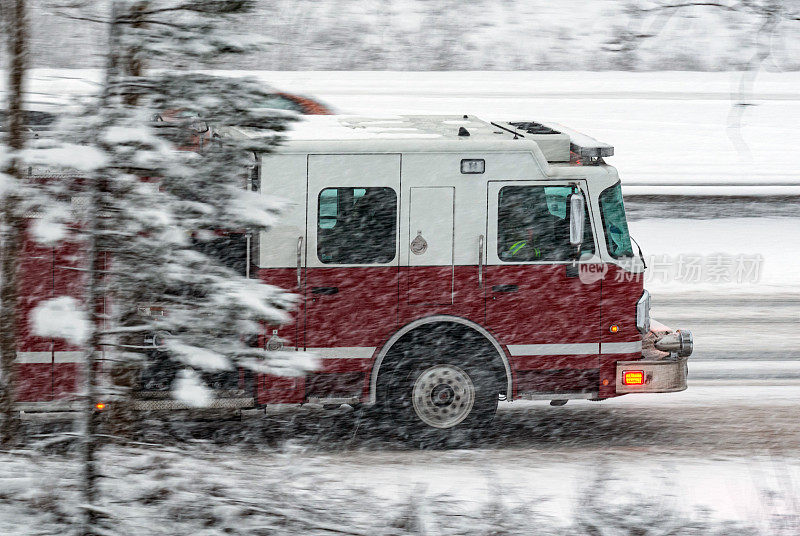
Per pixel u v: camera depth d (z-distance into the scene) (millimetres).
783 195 39000
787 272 33500
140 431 12680
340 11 55438
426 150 16469
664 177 42500
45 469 10234
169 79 9820
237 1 9703
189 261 9867
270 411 16672
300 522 10148
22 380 15586
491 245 16703
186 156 9953
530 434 18047
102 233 9453
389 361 16875
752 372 22781
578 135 17984
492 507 11805
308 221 16297
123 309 9914
